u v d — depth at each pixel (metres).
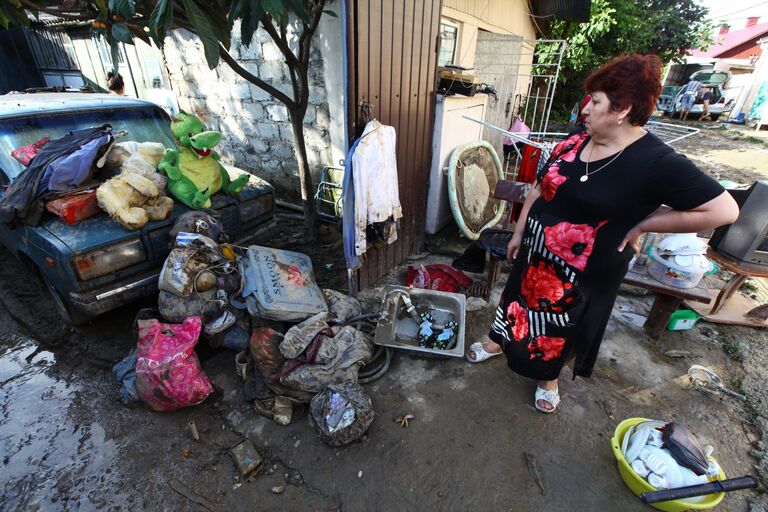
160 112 3.67
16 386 2.48
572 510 1.85
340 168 4.33
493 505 1.87
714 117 15.52
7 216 2.46
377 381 2.55
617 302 3.39
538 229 1.87
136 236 2.54
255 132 4.89
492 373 2.62
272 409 2.29
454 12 5.26
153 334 2.30
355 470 2.02
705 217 1.45
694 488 1.74
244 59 4.44
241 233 3.34
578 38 9.70
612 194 1.59
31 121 2.96
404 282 3.56
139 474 1.99
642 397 2.46
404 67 2.95
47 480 1.96
